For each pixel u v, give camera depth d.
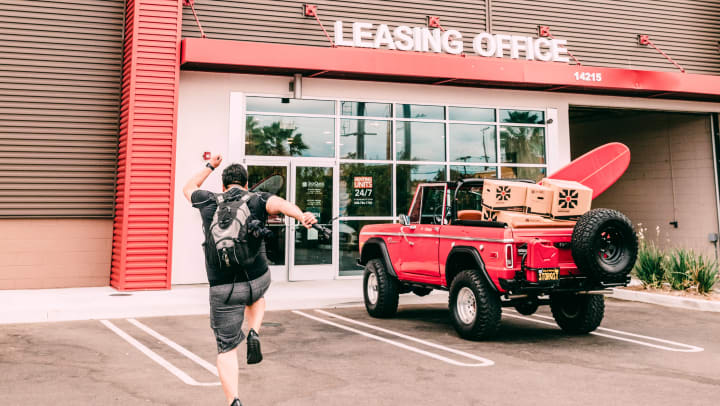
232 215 3.94
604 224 6.43
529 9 14.15
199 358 6.11
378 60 11.67
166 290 10.52
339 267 12.43
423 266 7.86
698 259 10.54
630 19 15.00
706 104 15.44
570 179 8.49
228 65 11.11
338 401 4.68
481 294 6.71
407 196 12.96
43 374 5.44
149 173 10.52
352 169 12.63
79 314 8.42
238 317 4.02
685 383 5.18
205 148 11.60
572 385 5.12
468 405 4.57
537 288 6.43
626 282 6.61
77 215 11.14
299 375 5.47
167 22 10.80
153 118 10.59
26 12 11.04
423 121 13.19
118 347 6.60
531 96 13.98
